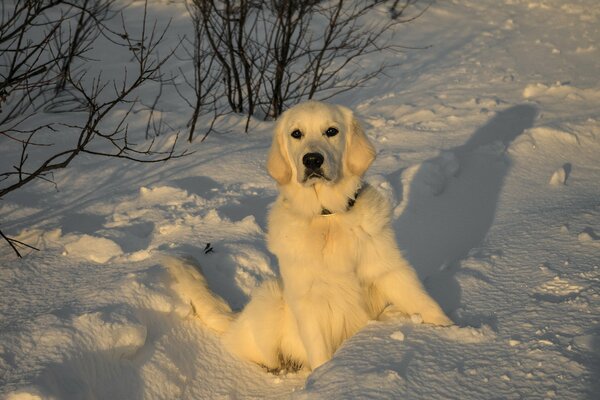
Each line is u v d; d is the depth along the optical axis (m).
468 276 4.18
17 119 7.75
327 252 3.84
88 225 5.64
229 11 8.31
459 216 5.51
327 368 3.38
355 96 9.03
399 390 2.99
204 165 6.79
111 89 8.87
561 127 6.62
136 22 11.36
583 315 3.35
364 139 4.03
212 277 4.98
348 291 3.87
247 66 7.96
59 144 7.20
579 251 4.20
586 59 9.55
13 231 5.48
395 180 6.00
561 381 2.84
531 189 5.73
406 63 10.27
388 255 3.86
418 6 12.90
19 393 3.37
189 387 4.13
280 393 4.06
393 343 3.45
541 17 12.39
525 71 9.23
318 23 11.69
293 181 4.05
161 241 5.34
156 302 4.36
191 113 8.31
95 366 3.80
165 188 6.16
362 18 12.16
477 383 2.98
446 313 3.82
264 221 5.70
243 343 4.33
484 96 8.23
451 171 6.13
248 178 6.51
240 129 7.84
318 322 3.89
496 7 13.27
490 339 3.33
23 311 4.34
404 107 8.11
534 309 3.56
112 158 6.96
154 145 7.32
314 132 3.94
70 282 4.69
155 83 9.20
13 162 6.70
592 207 4.96
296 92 9.00
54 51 9.59
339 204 3.88
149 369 4.01
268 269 5.13
